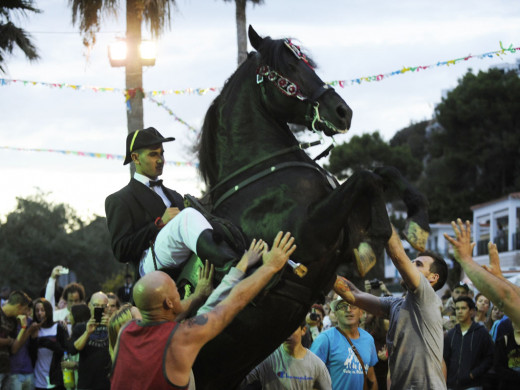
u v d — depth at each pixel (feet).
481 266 14.12
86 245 151.23
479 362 25.96
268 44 15.97
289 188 14.76
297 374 20.03
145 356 12.55
